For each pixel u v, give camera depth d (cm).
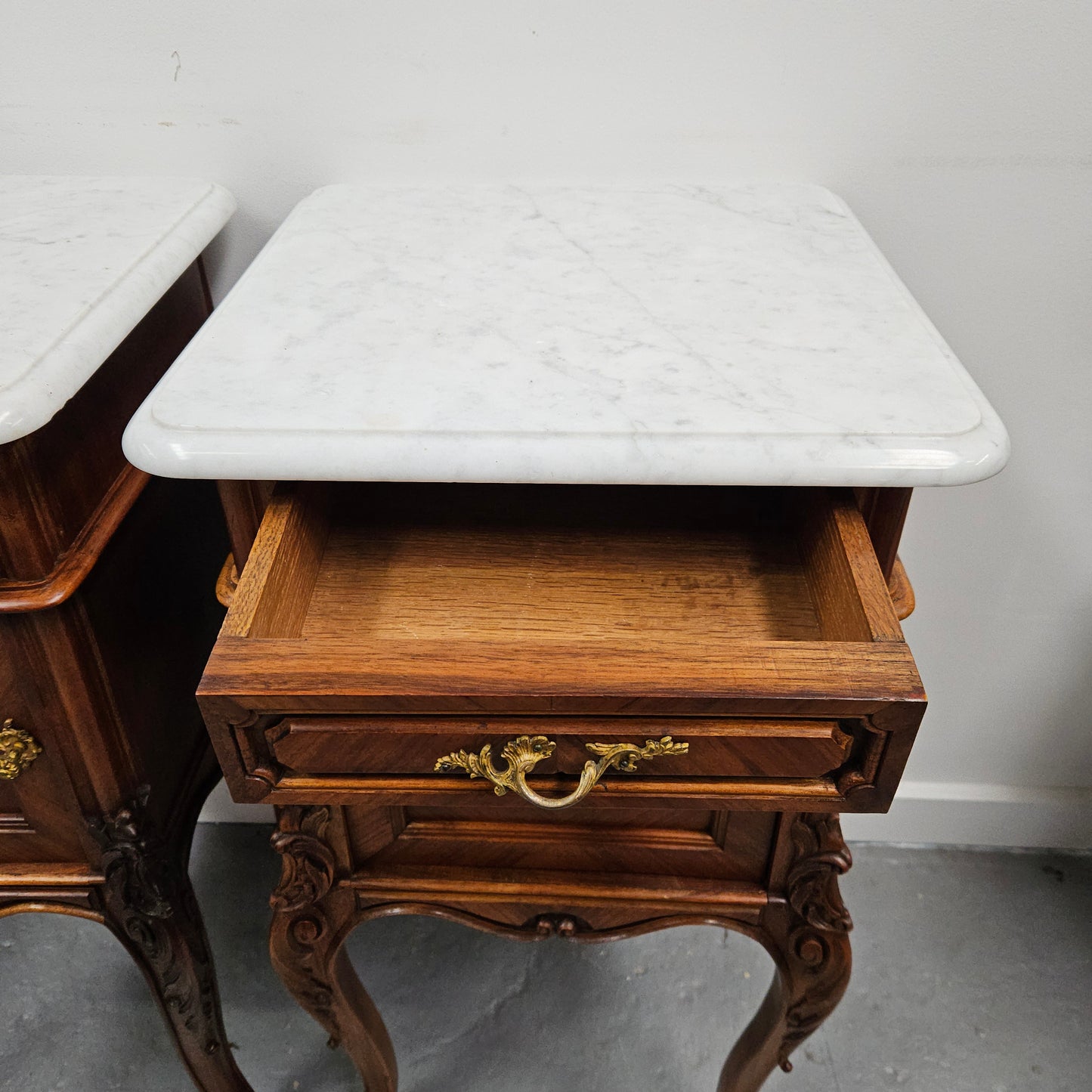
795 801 51
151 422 50
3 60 74
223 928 109
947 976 104
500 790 50
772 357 56
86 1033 99
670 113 76
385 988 104
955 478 49
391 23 72
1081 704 107
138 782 70
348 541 66
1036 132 74
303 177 80
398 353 56
